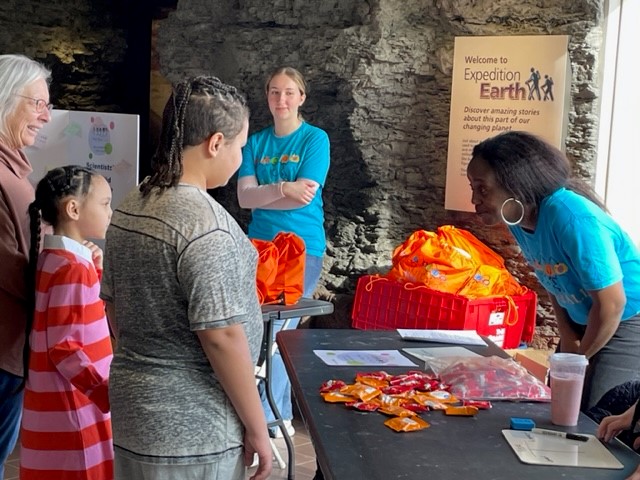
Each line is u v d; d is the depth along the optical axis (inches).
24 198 110.7
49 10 257.1
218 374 76.5
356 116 191.5
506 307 162.9
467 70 179.9
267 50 201.2
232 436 79.0
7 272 107.5
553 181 102.7
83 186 111.7
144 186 79.4
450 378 94.3
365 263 196.9
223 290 75.3
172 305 76.5
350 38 187.5
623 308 102.5
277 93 166.6
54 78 259.6
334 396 87.2
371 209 197.3
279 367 164.6
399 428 79.0
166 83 261.0
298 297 145.1
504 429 80.6
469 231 186.1
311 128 169.0
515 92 175.5
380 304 169.2
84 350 106.1
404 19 186.9
